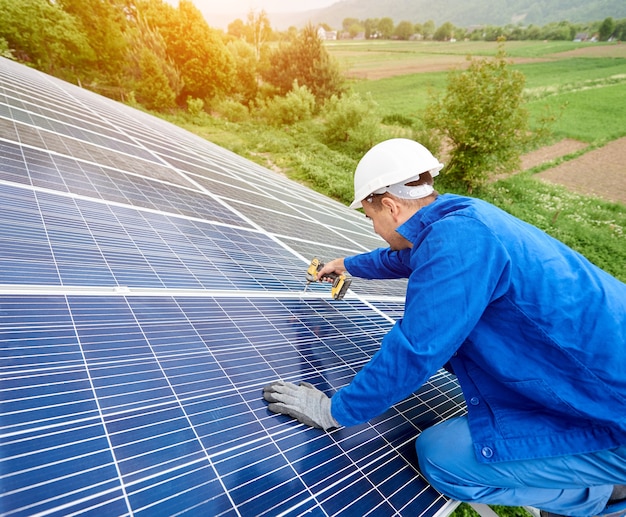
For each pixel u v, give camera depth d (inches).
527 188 882.1
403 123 1376.7
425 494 69.4
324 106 1567.4
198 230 141.3
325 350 98.0
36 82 380.8
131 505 44.1
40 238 86.4
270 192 324.5
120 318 74.6
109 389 58.2
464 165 855.7
